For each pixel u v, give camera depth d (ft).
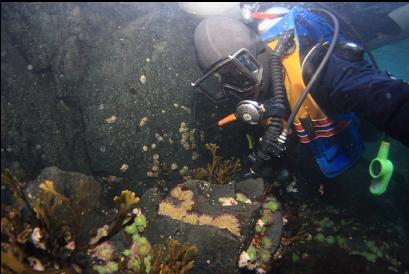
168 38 12.10
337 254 9.75
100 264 7.97
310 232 10.55
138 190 11.16
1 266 6.54
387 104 6.18
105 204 10.63
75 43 13.33
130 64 11.38
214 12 11.91
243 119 8.00
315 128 8.45
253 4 11.07
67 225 7.73
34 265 7.24
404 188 11.06
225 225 8.40
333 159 8.83
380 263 9.59
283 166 10.39
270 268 8.82
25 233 7.09
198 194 9.26
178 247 7.89
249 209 8.67
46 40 13.20
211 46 8.55
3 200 10.96
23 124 12.55
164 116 11.39
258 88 8.27
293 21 8.74
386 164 7.87
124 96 11.06
